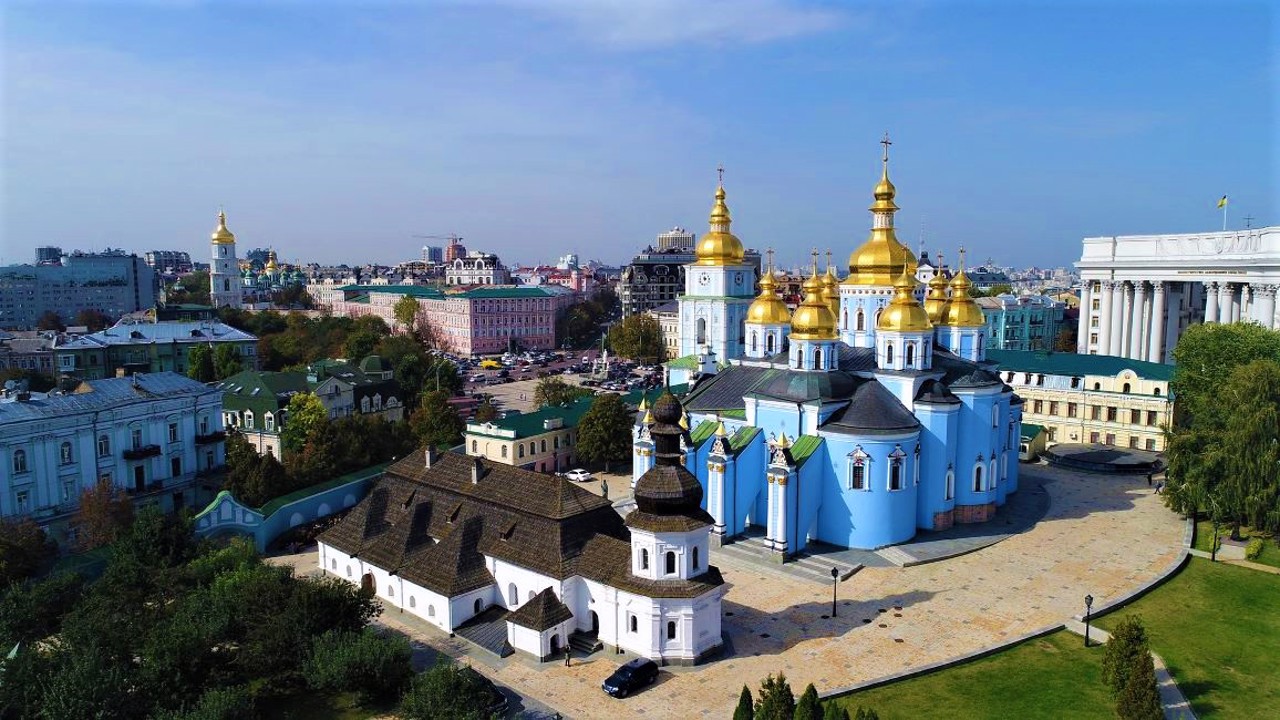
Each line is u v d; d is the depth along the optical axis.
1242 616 76.00
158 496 111.69
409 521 84.31
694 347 142.75
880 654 69.56
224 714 54.50
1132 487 117.94
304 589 66.94
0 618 70.00
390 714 61.81
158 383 117.75
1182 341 127.81
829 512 94.94
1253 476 91.50
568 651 69.31
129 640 64.06
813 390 97.00
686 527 68.00
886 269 116.50
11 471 95.75
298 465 110.81
